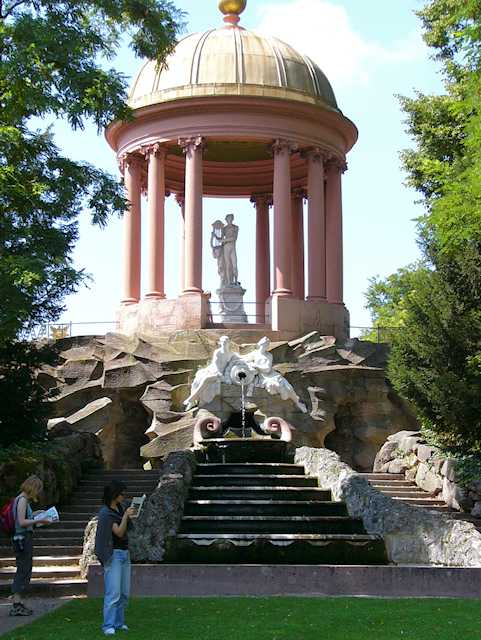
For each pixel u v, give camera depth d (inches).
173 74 1637.6
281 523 826.8
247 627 494.0
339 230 1701.5
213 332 1472.7
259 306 1860.2
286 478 951.6
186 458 967.0
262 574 645.3
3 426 1030.4
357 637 466.0
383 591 640.4
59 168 894.4
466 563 717.3
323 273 1628.9
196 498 899.4
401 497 1042.7
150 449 1267.2
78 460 1090.1
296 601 595.5
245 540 761.6
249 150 1820.9
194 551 753.0
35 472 913.5
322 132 1664.6
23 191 838.5
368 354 1471.5
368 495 838.5
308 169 1660.9
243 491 905.5
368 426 1407.5
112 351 1457.9
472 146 911.7
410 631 484.4
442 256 1054.4
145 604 584.4
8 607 613.9
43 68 823.7
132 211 1656.0
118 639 461.4
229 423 1307.8
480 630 488.4
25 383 1037.8
